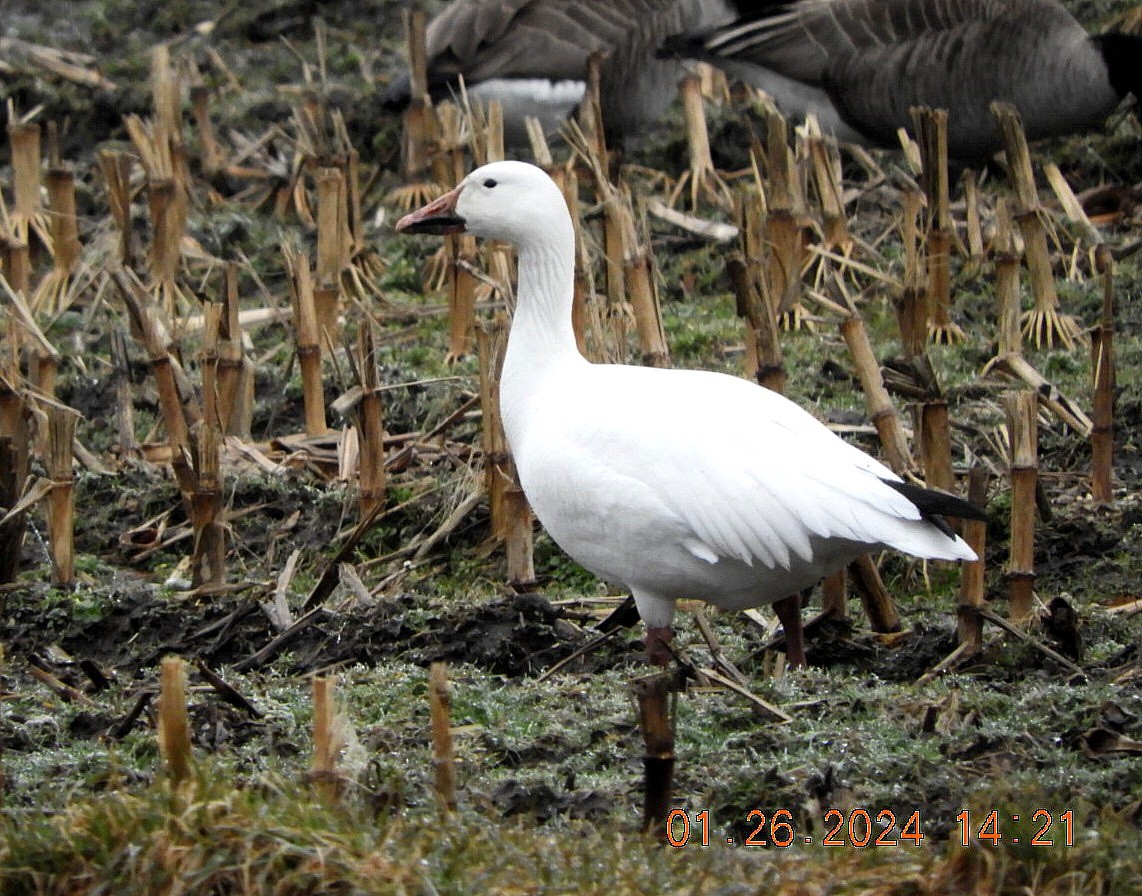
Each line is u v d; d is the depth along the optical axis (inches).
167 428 514.3
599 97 690.8
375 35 884.0
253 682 389.4
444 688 290.4
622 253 554.9
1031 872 272.2
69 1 924.0
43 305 630.5
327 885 263.3
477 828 282.5
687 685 380.8
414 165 697.6
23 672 403.2
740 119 751.7
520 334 407.5
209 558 446.6
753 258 430.6
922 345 476.7
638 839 282.8
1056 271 629.6
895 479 358.6
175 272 637.9
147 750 344.2
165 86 697.6
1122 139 716.0
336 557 429.4
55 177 631.8
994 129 675.4
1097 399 467.5
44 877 269.7
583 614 430.3
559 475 373.4
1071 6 817.5
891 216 672.4
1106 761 329.7
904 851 280.8
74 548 484.4
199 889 264.2
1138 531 454.0
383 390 543.5
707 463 358.3
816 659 402.9
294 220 723.4
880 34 668.1
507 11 698.8
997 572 449.4
